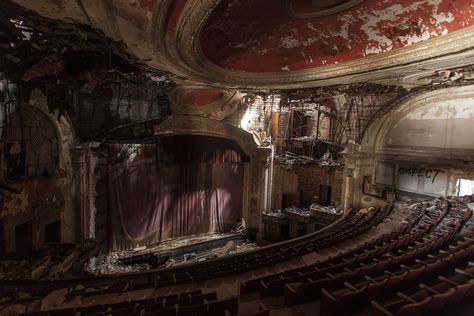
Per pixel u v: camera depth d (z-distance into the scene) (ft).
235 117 48.57
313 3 16.85
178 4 12.01
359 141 42.47
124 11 11.90
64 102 30.94
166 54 18.19
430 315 10.32
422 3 15.08
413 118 37.73
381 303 12.39
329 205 50.24
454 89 32.76
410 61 18.22
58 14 12.90
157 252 45.39
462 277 12.84
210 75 24.99
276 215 51.72
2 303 18.02
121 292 19.66
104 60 21.35
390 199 39.27
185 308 12.64
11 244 25.68
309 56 23.25
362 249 20.65
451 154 33.88
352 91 31.01
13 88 24.56
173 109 42.70
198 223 53.52
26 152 27.48
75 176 34.30
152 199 46.91
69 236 33.73
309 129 51.98
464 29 14.60
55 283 21.70
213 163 52.80
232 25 17.92
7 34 15.55
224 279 20.56
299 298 13.43
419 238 22.00
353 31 19.13
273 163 53.11
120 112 37.70
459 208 28.99
